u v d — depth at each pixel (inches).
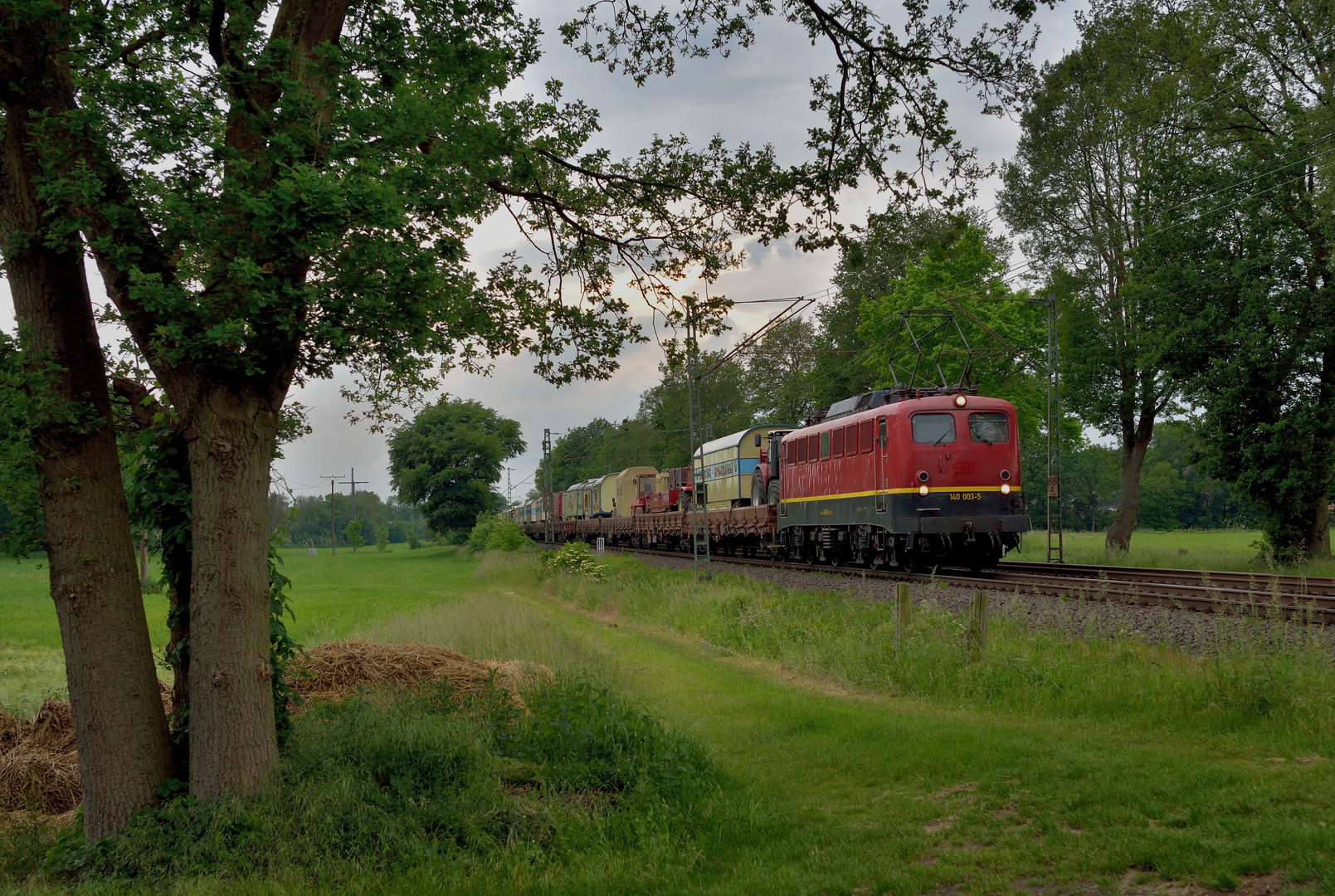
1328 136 778.2
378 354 278.7
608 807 256.1
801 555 1007.6
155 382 274.2
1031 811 228.7
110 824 240.4
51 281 242.7
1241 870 174.9
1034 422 1337.4
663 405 3100.4
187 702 264.7
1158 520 3297.2
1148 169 992.2
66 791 306.5
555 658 487.8
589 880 209.2
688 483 1573.6
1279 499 880.3
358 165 216.2
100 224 230.8
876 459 765.3
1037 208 1168.2
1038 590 577.9
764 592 730.2
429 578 1505.9
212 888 204.1
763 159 370.3
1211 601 469.7
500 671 407.5
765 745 329.1
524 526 2940.5
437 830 236.2
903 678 406.9
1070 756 269.6
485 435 2711.6
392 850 224.7
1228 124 938.7
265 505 250.4
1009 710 351.6
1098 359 1102.4
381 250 223.6
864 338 1486.2
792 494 994.7
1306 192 844.0
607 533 1900.8
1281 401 882.8
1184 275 928.9
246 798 235.9
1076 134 1114.7
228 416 240.7
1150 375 1075.3
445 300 295.4
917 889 190.5
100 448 248.2
